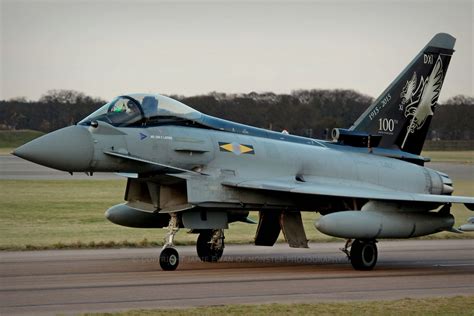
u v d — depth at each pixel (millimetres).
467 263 73188
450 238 98125
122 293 50594
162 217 72500
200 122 68688
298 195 71125
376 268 68688
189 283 55625
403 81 80250
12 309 44688
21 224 102500
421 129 81438
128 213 71250
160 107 66438
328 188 68438
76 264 65812
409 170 78750
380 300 48906
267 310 44344
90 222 107000
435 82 81938
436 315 43875
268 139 72812
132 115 64688
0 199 139250
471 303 47594
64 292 50750
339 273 64000
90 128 62375
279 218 73062
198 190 65500
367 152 78438
